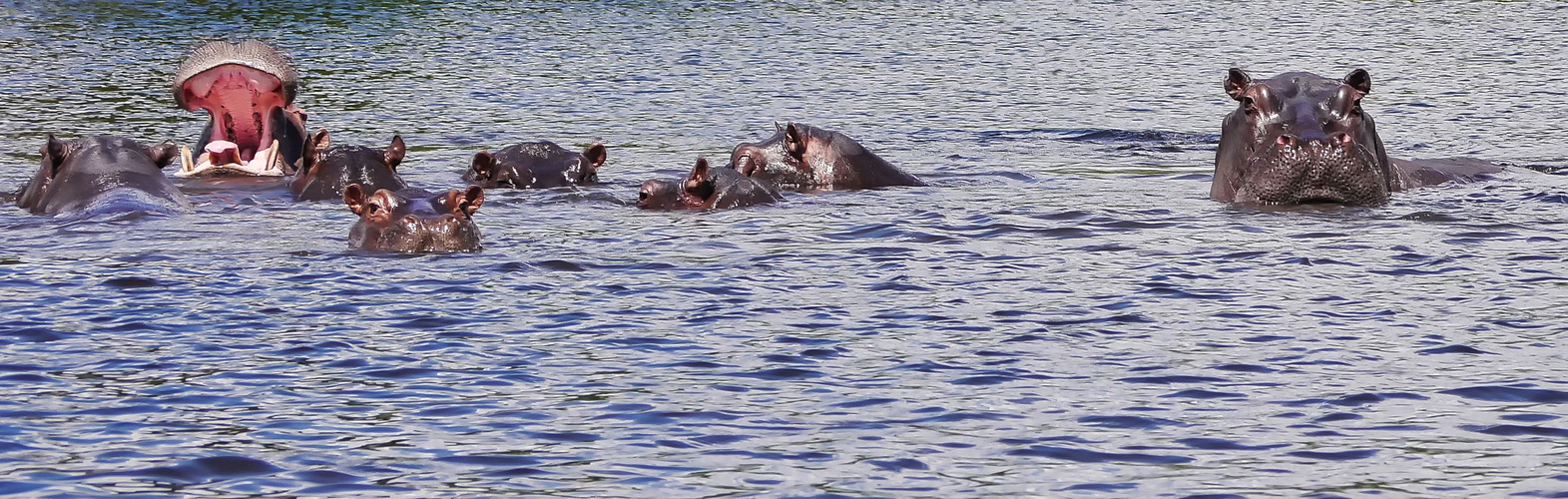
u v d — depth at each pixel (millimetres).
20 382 16781
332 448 14656
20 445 14680
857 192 32094
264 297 20953
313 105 50875
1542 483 13586
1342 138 29281
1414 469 13992
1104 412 15773
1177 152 41406
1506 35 74312
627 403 16078
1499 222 27328
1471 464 14109
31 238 25766
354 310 20203
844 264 23531
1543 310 20078
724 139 44094
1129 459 14352
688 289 21625
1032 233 26453
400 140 31562
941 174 35688
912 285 21938
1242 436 14977
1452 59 65312
